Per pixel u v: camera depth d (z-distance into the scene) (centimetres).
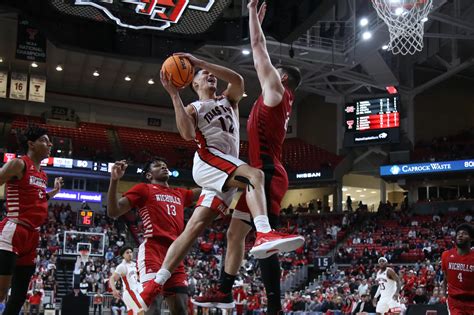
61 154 3119
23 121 3378
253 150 410
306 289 2425
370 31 2366
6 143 3058
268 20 838
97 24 850
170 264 420
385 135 3038
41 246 2589
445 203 3117
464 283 671
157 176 580
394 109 3042
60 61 3061
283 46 2617
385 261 1266
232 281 436
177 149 3619
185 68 398
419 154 3138
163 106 3831
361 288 1809
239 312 1173
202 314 1662
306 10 800
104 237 2330
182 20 830
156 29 846
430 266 2198
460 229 671
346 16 2694
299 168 3438
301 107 3847
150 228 552
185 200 596
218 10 812
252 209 373
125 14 814
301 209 3484
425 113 3303
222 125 424
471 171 2889
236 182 394
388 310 1242
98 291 1992
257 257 366
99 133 3541
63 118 3544
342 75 2959
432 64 3148
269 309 395
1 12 2495
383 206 3206
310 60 2738
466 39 2736
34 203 522
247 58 2897
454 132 3288
